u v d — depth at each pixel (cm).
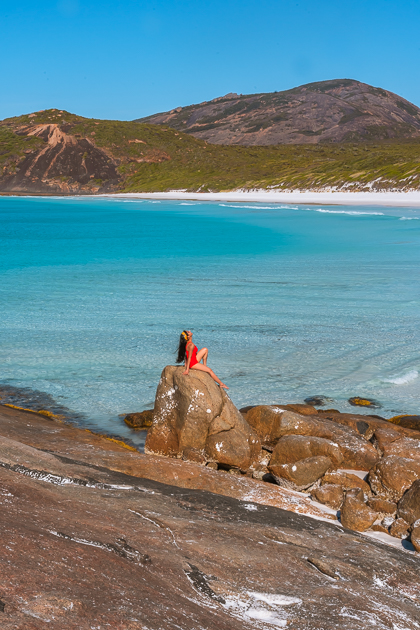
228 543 409
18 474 471
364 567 412
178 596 298
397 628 317
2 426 765
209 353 1305
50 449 664
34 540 304
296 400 1012
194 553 375
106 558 315
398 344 1379
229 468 737
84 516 391
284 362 1240
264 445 790
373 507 604
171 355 1299
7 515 339
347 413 940
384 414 955
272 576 364
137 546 355
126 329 1540
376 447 778
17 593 238
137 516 428
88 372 1170
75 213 8944
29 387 1070
